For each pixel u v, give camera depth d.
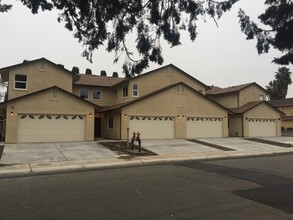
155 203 6.76
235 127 32.72
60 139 23.06
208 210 6.21
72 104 23.62
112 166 13.64
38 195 7.64
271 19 5.08
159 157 16.20
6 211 6.23
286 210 6.23
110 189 8.24
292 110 45.50
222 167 12.39
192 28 5.66
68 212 6.13
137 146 20.72
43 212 6.15
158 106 26.55
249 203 6.75
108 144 21.28
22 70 24.98
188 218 5.70
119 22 5.70
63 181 9.60
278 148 21.55
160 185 8.73
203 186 8.58
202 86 32.12
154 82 29.31
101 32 5.81
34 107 22.42
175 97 27.39
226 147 21.30
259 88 36.00
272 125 33.50
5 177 10.89
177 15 5.50
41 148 19.03
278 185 8.73
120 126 25.20
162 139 26.08
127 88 28.48
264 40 5.28
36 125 22.44
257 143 24.64
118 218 5.73
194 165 13.12
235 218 5.70
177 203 6.75
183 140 25.41
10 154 16.55
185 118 27.66
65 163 14.11
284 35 5.00
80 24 5.74
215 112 29.27
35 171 12.27
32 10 5.44
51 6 5.42
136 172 11.26
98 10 5.50
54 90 23.11
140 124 25.73
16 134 21.78
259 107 32.75
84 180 9.72
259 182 9.16
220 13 5.34
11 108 21.75
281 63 5.35
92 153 17.33
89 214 5.98
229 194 7.62
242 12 5.29
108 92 31.38
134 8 5.47
